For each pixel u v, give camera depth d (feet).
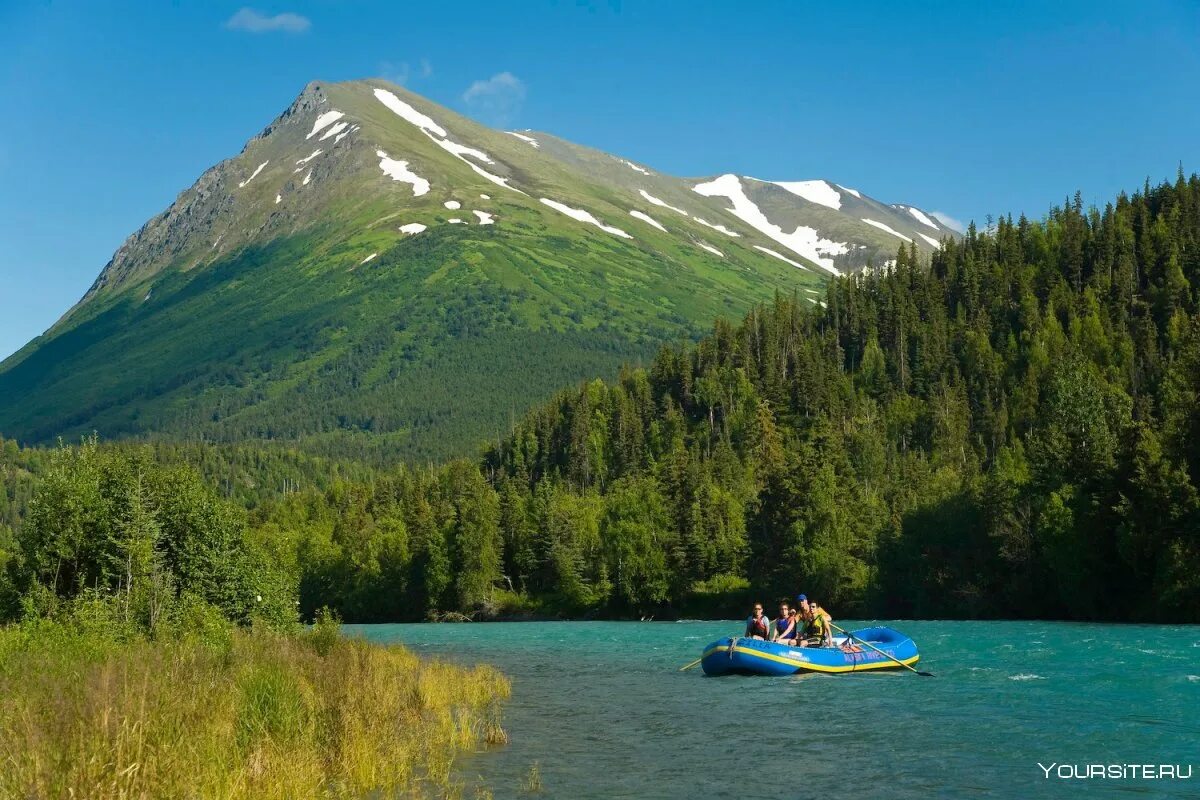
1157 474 226.58
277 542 426.51
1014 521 272.92
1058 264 602.44
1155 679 107.14
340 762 60.64
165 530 167.73
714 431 555.69
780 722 87.30
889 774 64.64
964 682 111.04
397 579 417.49
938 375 538.06
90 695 56.13
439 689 97.35
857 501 349.00
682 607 354.74
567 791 60.85
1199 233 570.05
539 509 418.72
